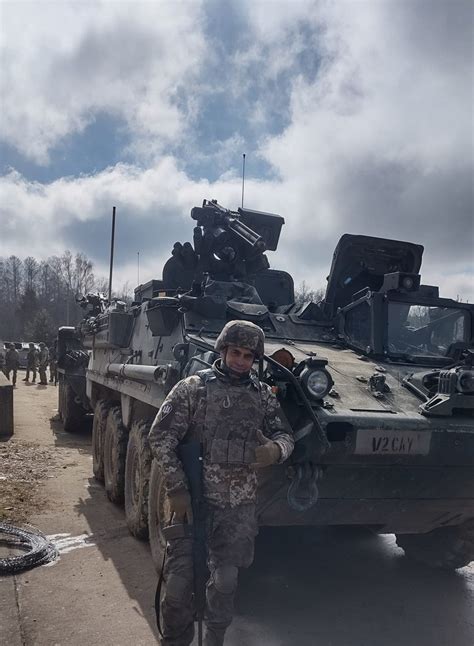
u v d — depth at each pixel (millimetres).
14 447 10992
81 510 7141
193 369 4621
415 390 4848
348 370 5164
